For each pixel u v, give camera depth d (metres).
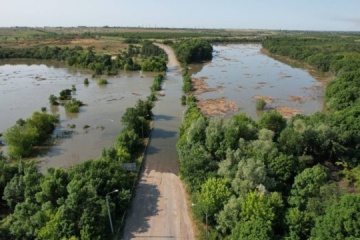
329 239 38.03
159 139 88.06
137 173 68.12
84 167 57.50
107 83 161.25
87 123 102.00
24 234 46.75
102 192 53.34
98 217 47.81
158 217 54.25
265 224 41.88
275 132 74.50
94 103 124.62
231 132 63.53
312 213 44.75
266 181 52.75
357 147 70.75
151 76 179.50
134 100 128.50
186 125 81.62
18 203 51.75
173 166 72.44
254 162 53.62
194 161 59.47
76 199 47.69
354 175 63.25
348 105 106.25
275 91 142.50
